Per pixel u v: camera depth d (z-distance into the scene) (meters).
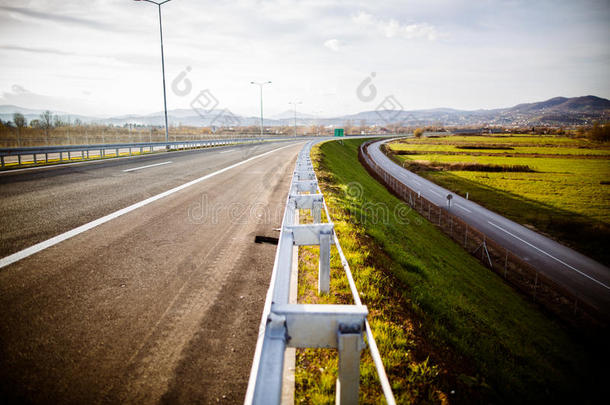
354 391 1.87
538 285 16.55
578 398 7.20
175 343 2.83
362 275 5.26
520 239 25.00
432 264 12.25
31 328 2.87
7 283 3.59
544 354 9.48
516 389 5.02
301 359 3.14
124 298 3.49
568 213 32.06
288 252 2.99
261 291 3.85
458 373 4.05
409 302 5.48
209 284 3.95
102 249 4.76
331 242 3.72
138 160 17.58
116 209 6.97
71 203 7.23
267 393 1.31
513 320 11.38
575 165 62.38
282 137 75.62
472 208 33.12
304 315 1.79
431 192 39.31
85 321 3.03
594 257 21.94
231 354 2.75
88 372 2.43
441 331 5.16
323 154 25.75
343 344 1.79
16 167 13.27
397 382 3.15
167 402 2.23
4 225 5.54
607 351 11.09
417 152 81.69
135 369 2.50
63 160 16.53
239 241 5.53
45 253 4.46
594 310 14.17
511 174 53.09
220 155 22.59
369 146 93.25
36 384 2.27
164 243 5.20
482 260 19.05
